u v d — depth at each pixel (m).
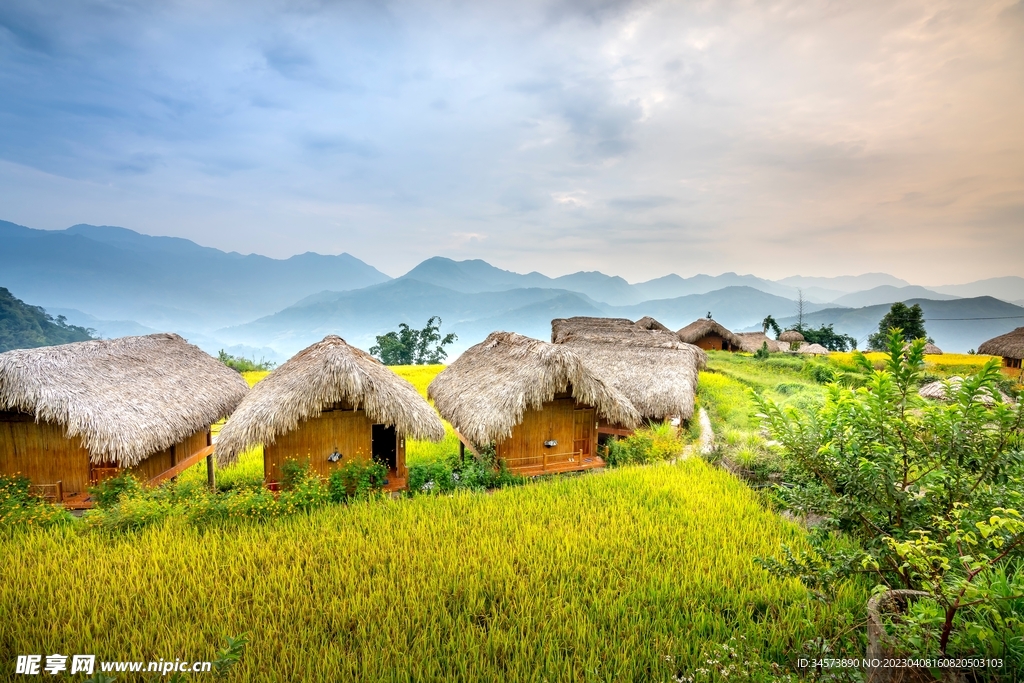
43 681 5.13
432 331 72.81
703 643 5.49
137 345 13.38
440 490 10.97
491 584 6.71
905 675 4.06
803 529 8.28
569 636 5.70
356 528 8.52
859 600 5.80
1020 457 4.15
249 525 8.62
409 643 5.74
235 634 5.71
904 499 4.52
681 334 46.44
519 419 11.92
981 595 3.33
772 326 61.78
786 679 4.63
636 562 7.29
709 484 10.66
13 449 9.95
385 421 11.04
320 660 5.34
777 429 5.30
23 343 105.94
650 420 17.28
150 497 9.29
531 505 9.48
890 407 4.60
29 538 7.88
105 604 6.26
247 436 10.11
